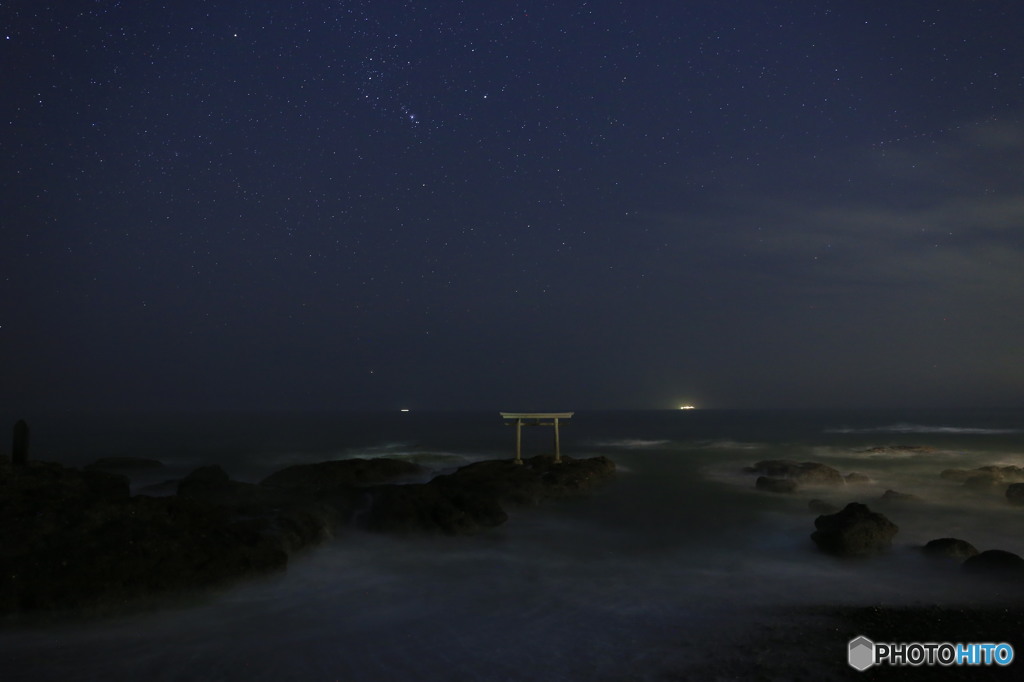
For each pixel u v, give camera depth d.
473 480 21.61
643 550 14.93
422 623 9.84
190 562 10.85
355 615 10.21
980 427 81.00
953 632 9.20
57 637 9.04
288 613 10.25
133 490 21.17
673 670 7.93
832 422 101.25
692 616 10.12
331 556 13.75
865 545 14.13
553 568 13.30
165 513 12.02
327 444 49.28
